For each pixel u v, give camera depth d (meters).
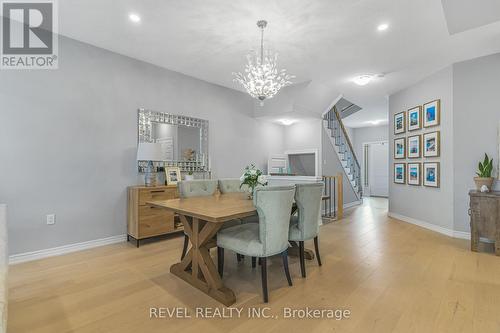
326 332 1.67
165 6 2.51
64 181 3.11
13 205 2.78
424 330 1.67
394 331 1.67
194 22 2.79
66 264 2.78
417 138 4.59
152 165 3.71
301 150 6.11
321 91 4.98
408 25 2.82
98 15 2.68
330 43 3.23
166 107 4.09
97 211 3.37
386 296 2.11
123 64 3.60
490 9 2.52
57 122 3.06
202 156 4.57
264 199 2.06
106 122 3.44
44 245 2.97
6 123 2.74
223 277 2.51
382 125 9.31
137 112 3.75
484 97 3.60
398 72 4.18
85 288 2.26
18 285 2.30
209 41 3.20
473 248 3.21
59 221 3.07
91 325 1.74
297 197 2.47
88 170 3.29
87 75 3.28
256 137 5.69
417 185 4.62
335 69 4.05
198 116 4.54
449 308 1.92
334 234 4.05
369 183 9.65
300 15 2.64
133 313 1.88
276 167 6.08
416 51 3.45
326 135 6.08
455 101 3.83
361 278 2.45
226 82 4.75
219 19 2.72
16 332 1.66
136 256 3.05
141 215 3.39
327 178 5.89
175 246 3.43
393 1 2.41
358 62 3.79
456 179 3.84
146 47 3.38
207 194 3.31
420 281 2.37
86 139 3.28
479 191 3.31
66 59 3.12
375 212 6.07
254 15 2.65
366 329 1.69
